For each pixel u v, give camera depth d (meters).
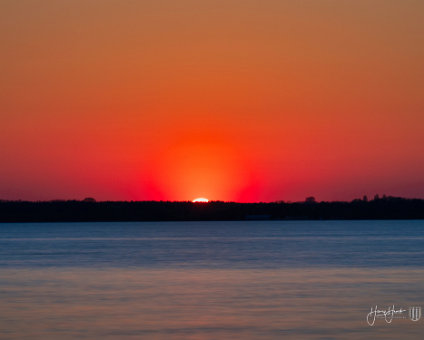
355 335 45.06
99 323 49.28
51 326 48.16
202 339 43.97
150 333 45.78
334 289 67.88
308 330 46.69
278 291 66.38
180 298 61.47
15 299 61.09
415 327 47.66
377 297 61.66
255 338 44.22
